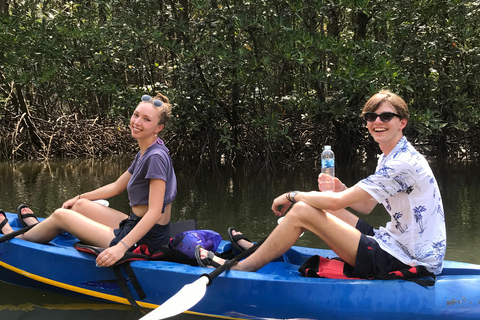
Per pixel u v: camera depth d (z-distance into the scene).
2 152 11.34
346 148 10.52
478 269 2.73
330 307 2.55
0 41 7.88
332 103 9.38
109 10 8.41
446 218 5.03
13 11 8.38
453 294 2.50
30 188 6.96
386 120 2.49
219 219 5.10
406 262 2.52
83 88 8.84
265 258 2.74
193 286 2.48
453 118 10.92
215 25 8.18
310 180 8.09
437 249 2.50
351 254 2.57
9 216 3.80
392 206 2.52
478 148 11.09
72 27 8.38
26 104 12.23
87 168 9.69
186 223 3.44
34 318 2.69
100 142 12.56
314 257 2.78
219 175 9.02
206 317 2.72
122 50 8.31
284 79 9.66
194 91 8.97
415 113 8.45
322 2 8.01
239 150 10.36
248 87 9.98
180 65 9.02
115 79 8.50
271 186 7.48
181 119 9.04
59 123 12.46
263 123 9.22
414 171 2.41
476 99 10.45
